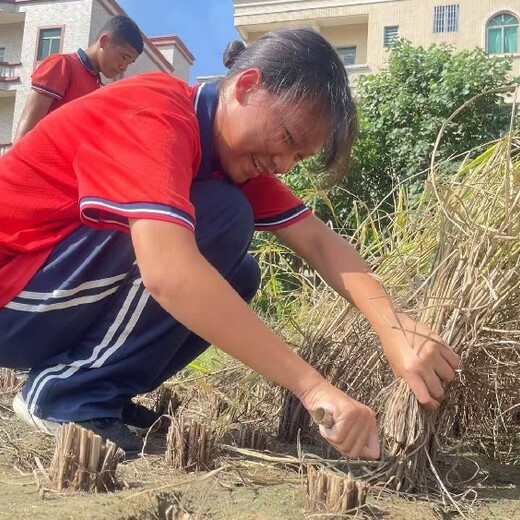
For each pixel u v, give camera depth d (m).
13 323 1.47
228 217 1.50
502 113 6.38
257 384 1.94
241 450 1.46
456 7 13.66
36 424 1.48
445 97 6.30
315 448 1.69
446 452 1.63
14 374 2.29
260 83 1.33
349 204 4.79
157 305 1.46
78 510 1.06
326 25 14.72
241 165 1.46
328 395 1.18
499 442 1.82
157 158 1.23
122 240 1.43
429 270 1.60
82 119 1.37
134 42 3.03
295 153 1.39
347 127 1.38
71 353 1.53
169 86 1.41
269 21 14.52
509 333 1.43
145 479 1.30
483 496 1.38
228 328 1.17
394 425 1.36
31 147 1.45
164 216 1.18
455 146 6.23
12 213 1.46
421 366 1.32
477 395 1.61
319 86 1.30
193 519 1.11
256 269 1.80
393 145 6.31
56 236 1.48
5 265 1.48
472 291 1.39
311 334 1.81
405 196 2.12
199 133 1.41
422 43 13.75
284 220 1.71
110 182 1.23
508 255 1.43
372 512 1.18
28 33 15.56
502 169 1.55
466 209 1.43
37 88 2.84
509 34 13.33
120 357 1.48
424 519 1.18
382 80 6.80
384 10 14.04
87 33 15.26
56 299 1.45
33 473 1.26
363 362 1.70
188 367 2.48
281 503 1.21
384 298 1.50
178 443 1.37
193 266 1.17
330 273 1.64
